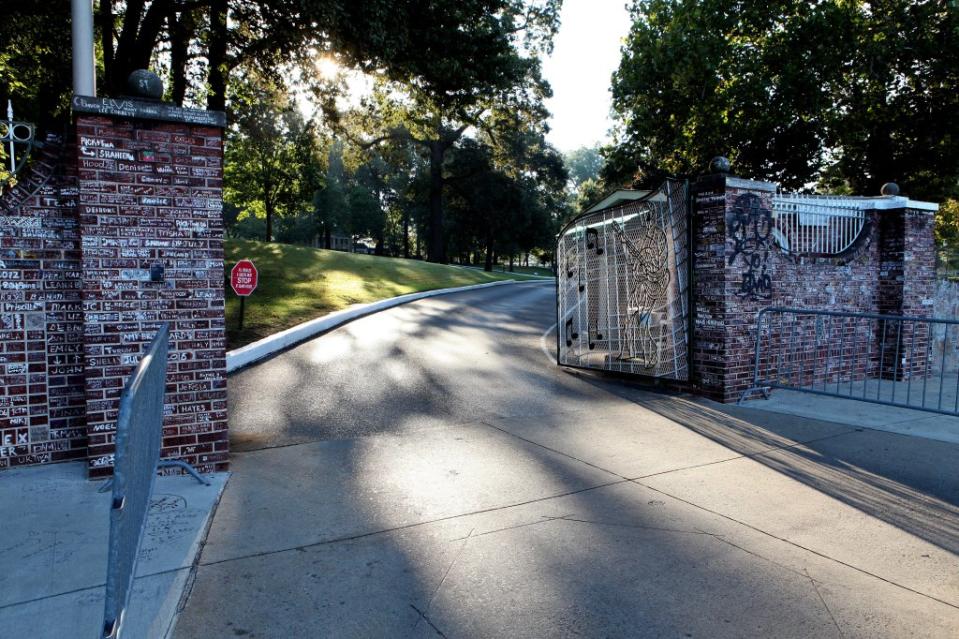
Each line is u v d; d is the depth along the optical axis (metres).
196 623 3.03
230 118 22.06
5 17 14.13
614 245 10.66
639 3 22.02
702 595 3.37
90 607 3.15
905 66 18.28
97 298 4.85
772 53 19.22
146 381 2.61
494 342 13.56
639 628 3.06
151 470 3.14
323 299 18.62
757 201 8.35
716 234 8.16
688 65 18.94
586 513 4.49
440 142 50.19
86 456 5.39
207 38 14.96
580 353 10.81
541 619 3.13
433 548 3.90
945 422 7.19
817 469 5.51
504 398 8.32
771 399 8.41
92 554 3.70
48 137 5.18
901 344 10.12
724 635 3.01
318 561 3.70
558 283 10.75
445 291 27.78
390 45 13.02
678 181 8.64
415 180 56.12
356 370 9.95
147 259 4.98
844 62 18.48
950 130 18.17
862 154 20.66
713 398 8.27
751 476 5.31
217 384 5.23
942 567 3.71
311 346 12.15
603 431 6.75
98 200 4.83
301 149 26.17
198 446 5.19
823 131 19.30
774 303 8.93
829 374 9.71
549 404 8.02
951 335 11.36
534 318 18.84
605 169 30.31
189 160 5.08
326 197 63.94
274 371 9.70
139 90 4.97
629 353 10.20
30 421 5.20
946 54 17.22
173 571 3.52
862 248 10.06
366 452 5.89
